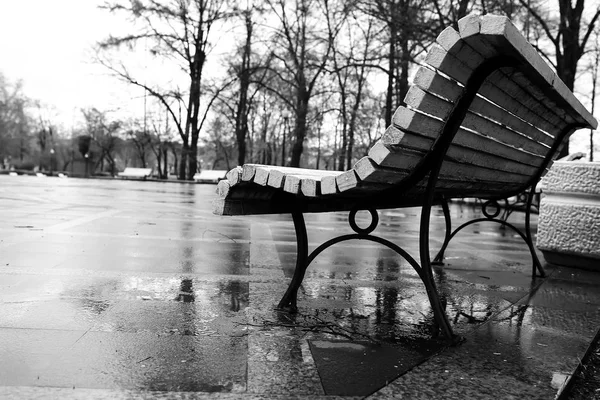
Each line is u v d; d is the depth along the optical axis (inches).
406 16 567.8
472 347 92.2
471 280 162.4
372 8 598.9
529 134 127.2
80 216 309.1
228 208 99.0
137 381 71.4
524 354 88.9
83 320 99.7
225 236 247.8
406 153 86.0
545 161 155.9
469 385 74.0
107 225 268.2
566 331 104.2
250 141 1740.9
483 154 111.5
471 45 76.3
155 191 735.7
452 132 88.7
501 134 112.4
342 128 1176.8
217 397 67.1
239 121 1300.4
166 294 124.2
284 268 167.6
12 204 379.6
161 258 175.3
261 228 293.3
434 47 76.4
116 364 77.5
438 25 575.8
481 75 84.6
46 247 186.5
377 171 84.2
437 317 95.9
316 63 1035.3
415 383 74.2
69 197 490.3
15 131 2373.3
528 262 207.0
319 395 69.1
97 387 68.7
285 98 1085.1
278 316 108.3
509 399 69.9
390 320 108.9
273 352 85.7
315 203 111.1
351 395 69.5
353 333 98.3
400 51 663.8
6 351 81.0
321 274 161.3
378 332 99.7
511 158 128.6
